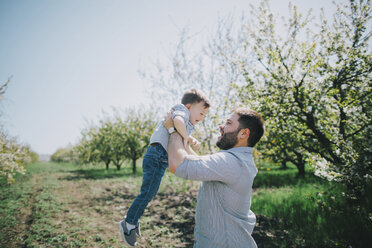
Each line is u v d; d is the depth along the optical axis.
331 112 5.25
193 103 2.07
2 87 3.85
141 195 1.84
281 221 4.78
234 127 1.56
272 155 6.57
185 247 4.08
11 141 7.16
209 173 1.34
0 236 4.37
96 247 4.10
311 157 4.25
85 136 24.14
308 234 4.00
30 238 4.30
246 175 1.43
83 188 10.32
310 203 5.14
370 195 4.16
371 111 4.36
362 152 3.66
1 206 6.62
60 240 4.31
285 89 4.77
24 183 11.54
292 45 5.28
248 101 5.17
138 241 4.34
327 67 4.60
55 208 6.56
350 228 3.85
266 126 5.14
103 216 6.04
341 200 4.93
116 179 13.24
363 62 4.35
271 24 5.14
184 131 1.66
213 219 1.41
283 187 8.31
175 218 5.62
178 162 1.40
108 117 20.72
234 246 1.36
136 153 18.19
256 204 5.95
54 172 20.61
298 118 4.79
